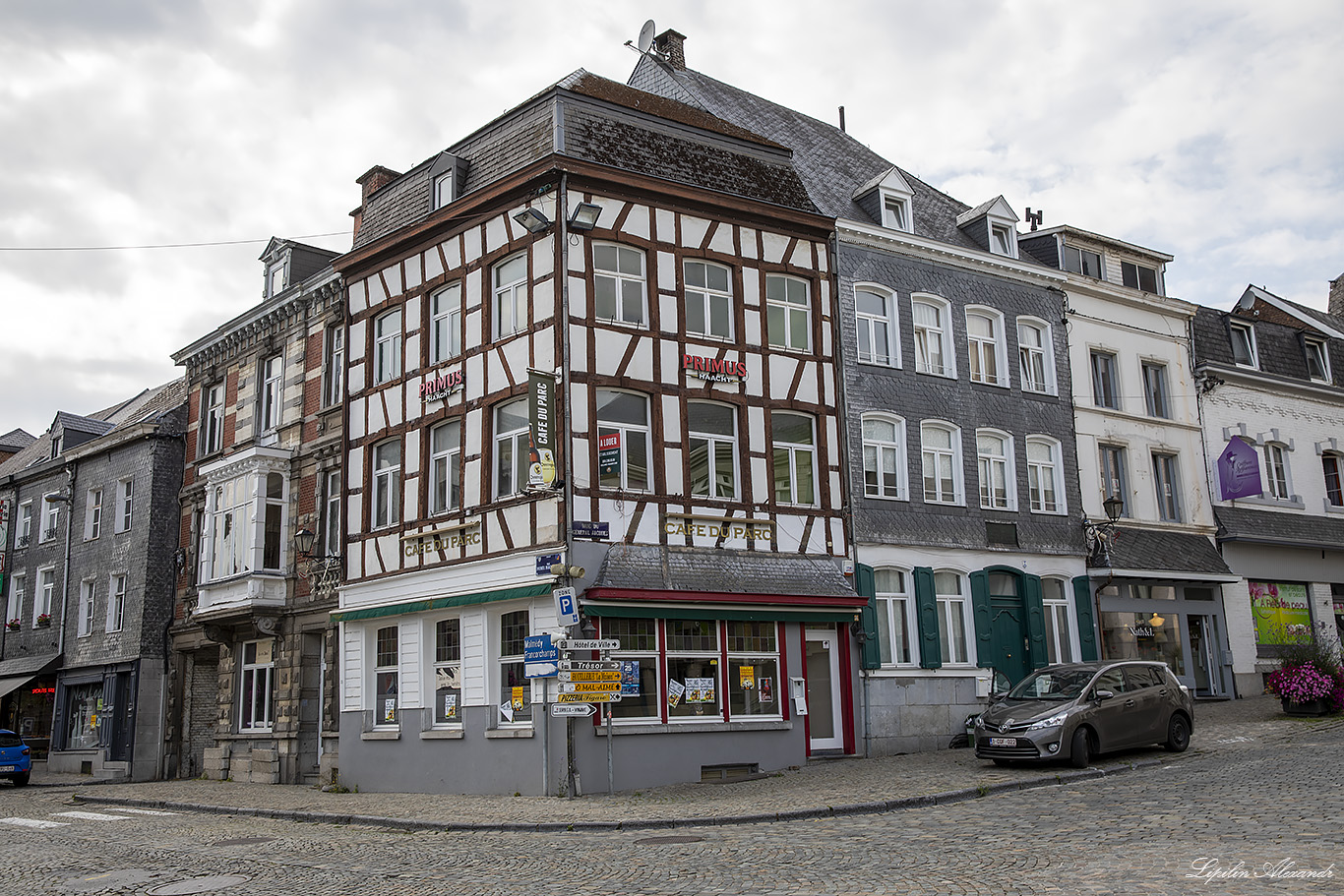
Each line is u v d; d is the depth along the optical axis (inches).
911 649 832.9
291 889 380.2
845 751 778.8
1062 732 607.5
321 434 948.6
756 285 796.6
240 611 939.3
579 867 396.8
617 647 611.5
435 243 818.2
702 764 695.7
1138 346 1054.4
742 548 748.6
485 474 744.3
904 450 861.2
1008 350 952.9
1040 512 935.0
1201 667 1012.5
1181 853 357.4
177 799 774.5
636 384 724.7
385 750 789.9
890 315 887.7
